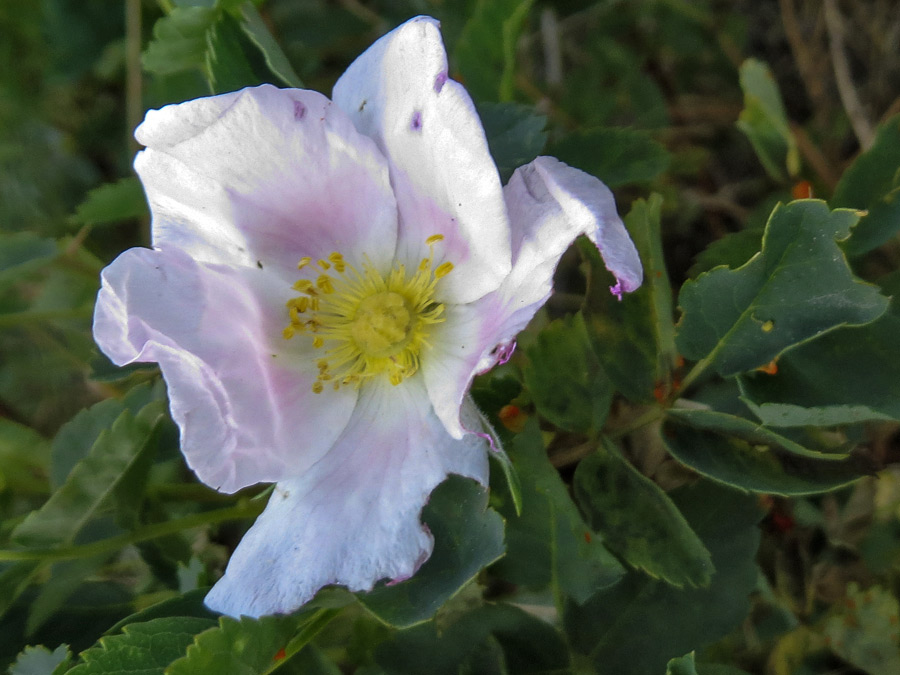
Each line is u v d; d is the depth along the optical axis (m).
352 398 0.12
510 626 0.12
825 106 0.18
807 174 0.15
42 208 0.19
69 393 0.18
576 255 0.17
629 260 0.10
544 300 0.10
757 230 0.13
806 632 0.13
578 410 0.12
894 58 0.18
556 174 0.10
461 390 0.10
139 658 0.10
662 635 0.12
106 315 0.11
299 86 0.13
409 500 0.11
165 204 0.11
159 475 0.14
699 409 0.11
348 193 0.11
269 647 0.11
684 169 0.17
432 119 0.10
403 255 0.12
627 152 0.13
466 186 0.10
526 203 0.10
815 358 0.11
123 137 0.20
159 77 0.15
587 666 0.12
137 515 0.13
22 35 0.19
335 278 0.12
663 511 0.11
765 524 0.13
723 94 0.19
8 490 0.14
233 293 0.11
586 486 0.11
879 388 0.11
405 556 0.10
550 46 0.19
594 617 0.12
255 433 0.11
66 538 0.12
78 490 0.12
